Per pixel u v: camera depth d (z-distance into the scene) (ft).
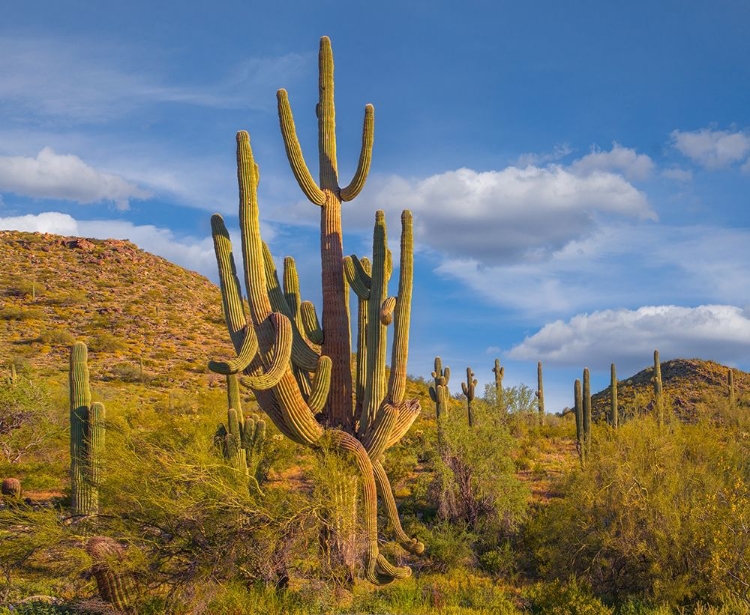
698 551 39.65
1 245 270.05
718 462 46.29
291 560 38.27
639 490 42.73
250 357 37.63
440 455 61.00
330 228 44.88
